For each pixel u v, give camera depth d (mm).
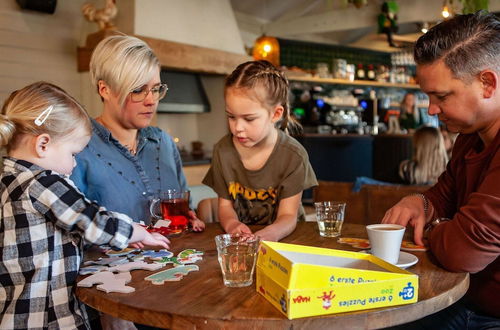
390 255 1095
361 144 6262
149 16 3846
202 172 4145
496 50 1136
